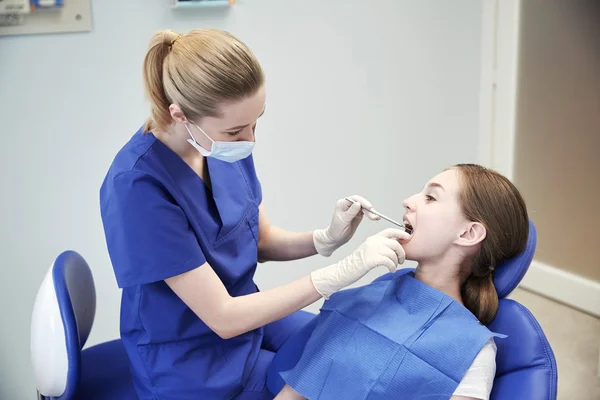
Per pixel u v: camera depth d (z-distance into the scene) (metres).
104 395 1.48
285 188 2.51
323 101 2.46
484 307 1.31
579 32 2.54
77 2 2.04
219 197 1.41
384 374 1.23
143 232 1.25
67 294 1.36
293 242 1.63
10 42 2.02
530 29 2.62
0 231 2.17
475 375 1.20
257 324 1.29
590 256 2.70
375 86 2.52
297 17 2.32
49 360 1.34
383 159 2.62
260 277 2.57
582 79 2.57
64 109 2.12
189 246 1.27
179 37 1.22
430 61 2.58
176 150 1.34
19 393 2.35
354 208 1.47
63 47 2.07
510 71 2.66
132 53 2.14
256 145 2.41
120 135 2.21
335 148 2.53
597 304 2.66
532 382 1.20
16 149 2.12
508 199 1.30
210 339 1.42
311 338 1.36
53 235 2.23
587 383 2.25
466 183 1.31
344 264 1.29
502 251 1.31
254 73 1.18
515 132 2.77
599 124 2.54
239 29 2.26
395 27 2.48
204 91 1.15
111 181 1.29
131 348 1.42
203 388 1.39
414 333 1.25
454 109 2.69
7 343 2.28
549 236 2.84
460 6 2.57
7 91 2.06
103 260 2.30
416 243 1.33
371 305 1.34
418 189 2.72
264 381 1.47
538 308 2.77
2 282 2.22
